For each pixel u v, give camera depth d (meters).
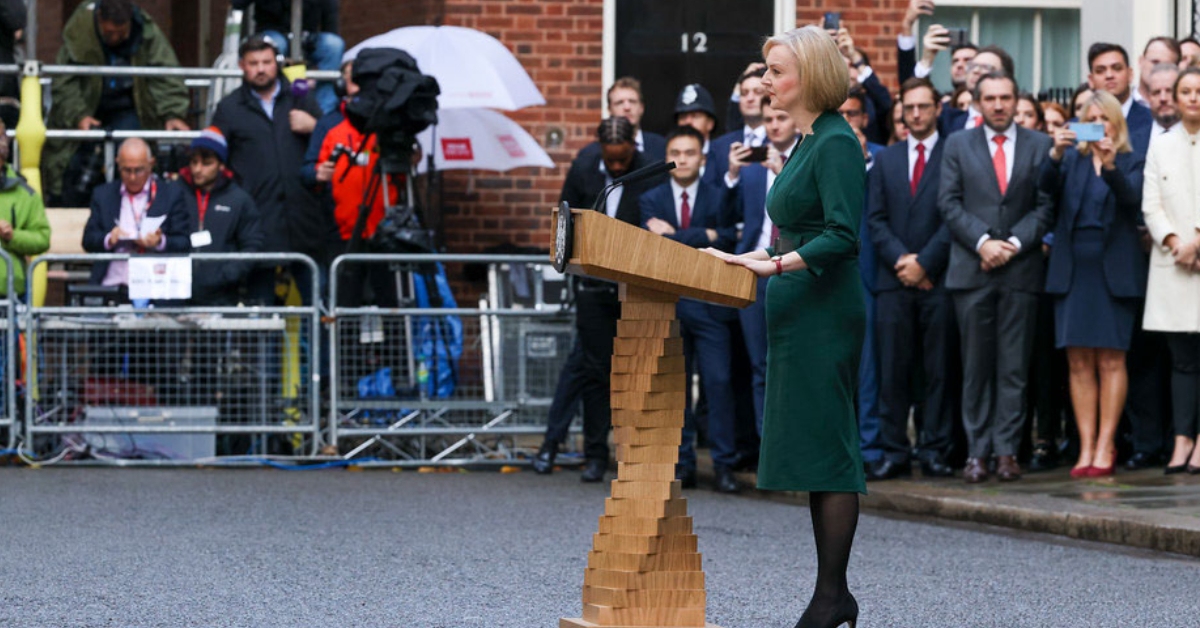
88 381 14.23
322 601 8.08
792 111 6.95
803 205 6.85
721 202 13.02
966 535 10.66
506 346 14.57
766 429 6.93
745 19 17.84
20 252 14.45
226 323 14.24
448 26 17.17
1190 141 12.30
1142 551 9.95
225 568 9.03
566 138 17.70
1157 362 13.02
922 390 13.34
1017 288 12.33
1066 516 10.55
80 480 13.00
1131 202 12.32
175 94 16.55
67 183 16.27
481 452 14.74
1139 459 13.05
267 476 13.53
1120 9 17.47
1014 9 18.22
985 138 12.41
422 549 9.78
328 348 14.44
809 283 6.84
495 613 7.80
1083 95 13.48
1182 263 12.24
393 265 14.56
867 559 9.62
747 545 10.14
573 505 11.90
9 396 14.16
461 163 17.02
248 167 15.21
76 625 7.44
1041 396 13.34
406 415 14.49
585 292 13.27
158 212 14.64
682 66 17.78
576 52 17.69
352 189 15.09
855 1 17.97
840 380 6.84
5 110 16.23
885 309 12.83
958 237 12.33
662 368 6.36
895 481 12.62
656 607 6.33
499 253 17.06
